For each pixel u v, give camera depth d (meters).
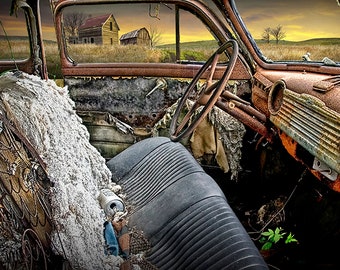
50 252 1.38
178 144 2.39
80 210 1.51
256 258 1.49
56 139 1.62
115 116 3.03
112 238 1.61
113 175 2.36
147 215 1.88
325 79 1.92
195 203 1.79
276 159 2.65
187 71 2.79
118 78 2.93
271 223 2.59
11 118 1.46
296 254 2.31
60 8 2.75
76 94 3.03
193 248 1.60
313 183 2.32
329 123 1.62
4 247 1.19
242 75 2.67
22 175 1.35
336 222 2.12
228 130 2.77
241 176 2.85
